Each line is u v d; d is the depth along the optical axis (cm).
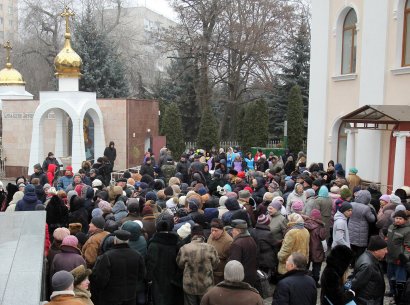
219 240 780
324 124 2005
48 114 2869
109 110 2741
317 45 2030
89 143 2791
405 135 1445
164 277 753
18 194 1112
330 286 570
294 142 3562
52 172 1836
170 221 810
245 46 3816
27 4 4912
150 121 3005
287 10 3875
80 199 967
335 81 1948
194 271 721
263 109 3641
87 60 4062
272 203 916
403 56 1636
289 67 4041
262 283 838
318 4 2016
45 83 5097
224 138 4531
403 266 827
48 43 4906
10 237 670
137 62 5262
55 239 711
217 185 1407
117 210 966
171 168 1709
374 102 1725
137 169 2094
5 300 449
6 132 2889
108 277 665
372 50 1730
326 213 1030
